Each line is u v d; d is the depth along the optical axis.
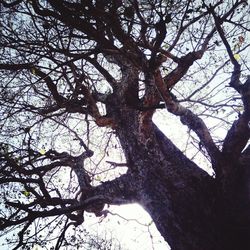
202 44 5.57
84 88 6.28
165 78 5.47
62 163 6.47
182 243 4.50
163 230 4.77
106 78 6.70
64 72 5.24
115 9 4.05
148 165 5.33
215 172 4.61
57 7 3.95
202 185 4.85
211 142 4.62
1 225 4.88
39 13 4.05
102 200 5.27
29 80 6.13
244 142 4.37
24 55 5.03
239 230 4.34
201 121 4.86
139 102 5.90
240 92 4.54
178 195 4.83
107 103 6.50
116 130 6.31
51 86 6.31
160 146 5.89
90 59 6.40
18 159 5.97
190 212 4.63
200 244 4.38
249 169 4.44
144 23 4.18
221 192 4.51
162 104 5.05
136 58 4.41
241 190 4.49
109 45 4.17
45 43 4.64
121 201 5.39
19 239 5.40
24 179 5.32
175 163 5.49
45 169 6.30
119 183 5.62
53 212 5.06
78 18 4.00
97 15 4.04
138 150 5.54
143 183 5.24
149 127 5.79
